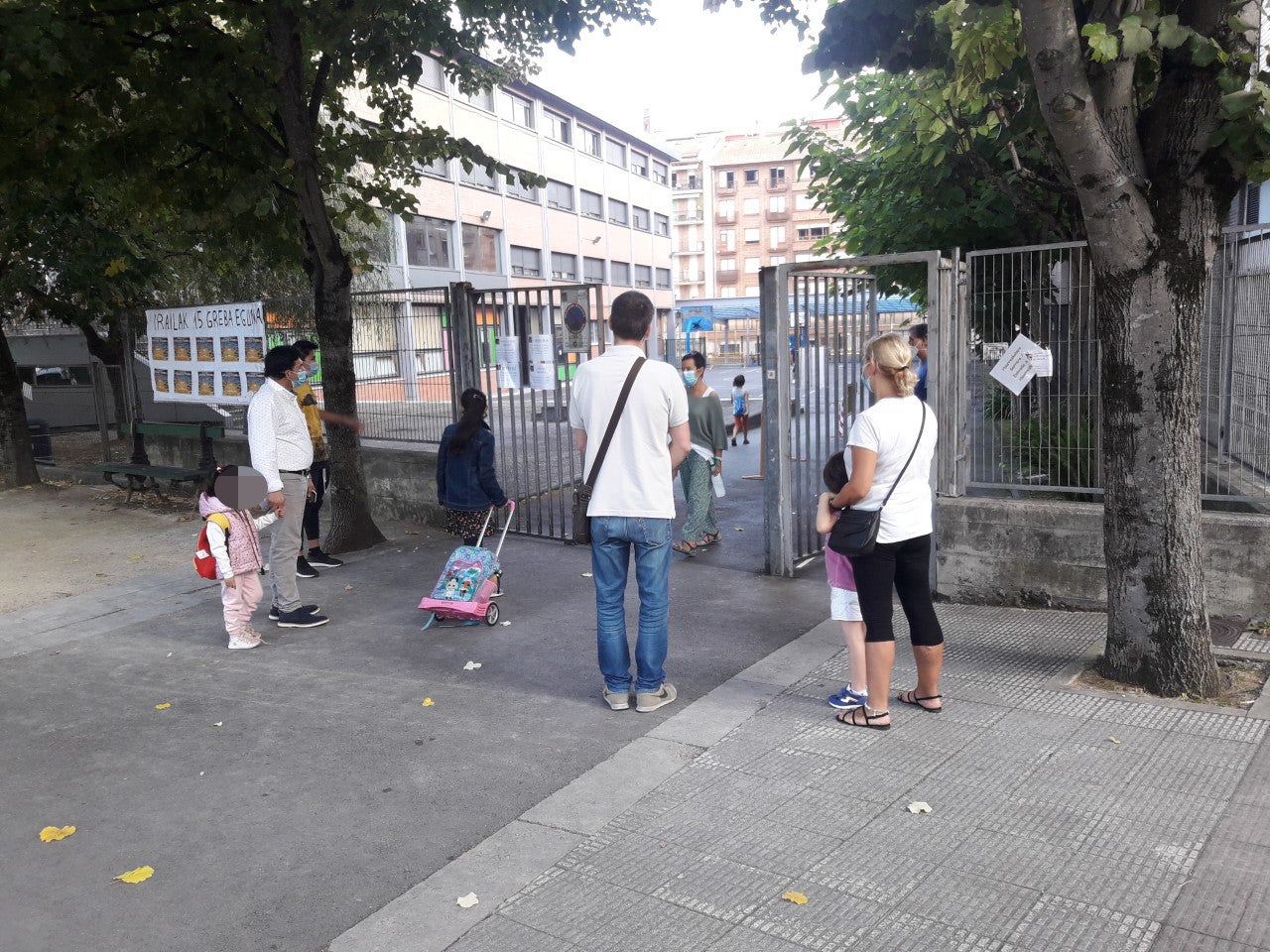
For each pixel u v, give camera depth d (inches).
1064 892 115.8
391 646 231.6
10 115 296.8
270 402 239.0
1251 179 160.9
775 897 117.7
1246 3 161.5
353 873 130.3
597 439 178.4
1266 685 176.4
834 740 164.7
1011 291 249.3
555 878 125.2
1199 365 172.2
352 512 336.8
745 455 588.1
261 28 320.2
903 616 238.2
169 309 472.7
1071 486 241.4
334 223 391.5
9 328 856.3
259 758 169.8
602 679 203.0
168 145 328.2
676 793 147.4
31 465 529.3
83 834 144.4
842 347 305.4
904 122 355.3
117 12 293.3
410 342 377.7
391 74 324.8
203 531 224.8
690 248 3496.6
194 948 114.6
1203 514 215.9
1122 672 183.0
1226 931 106.2
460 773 160.2
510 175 386.9
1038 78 161.8
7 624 263.7
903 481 162.9
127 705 198.5
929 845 128.4
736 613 247.3
